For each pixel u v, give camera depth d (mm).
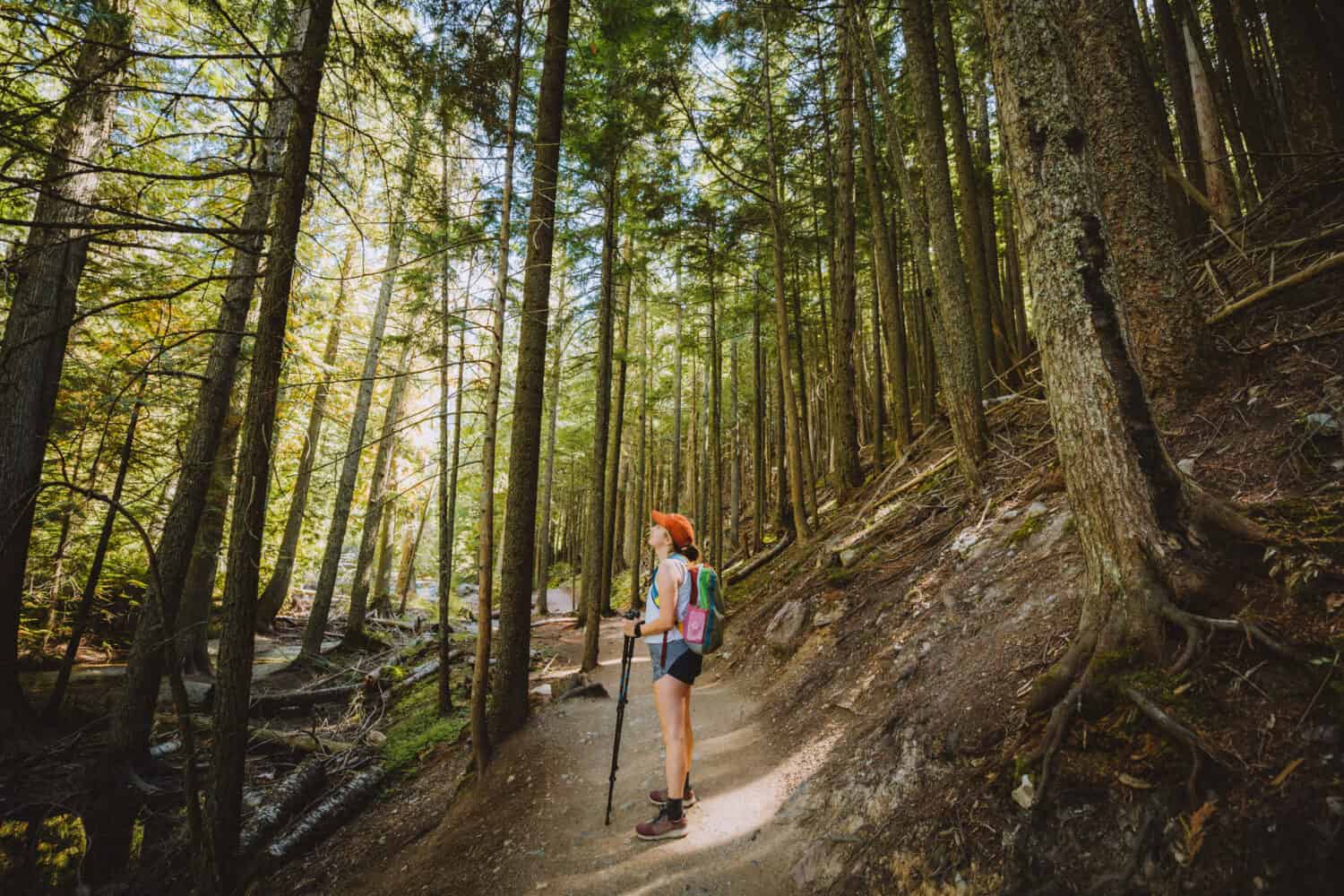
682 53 8195
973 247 8172
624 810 3869
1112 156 4250
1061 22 2664
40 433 6410
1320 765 1666
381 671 10086
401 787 5719
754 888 2818
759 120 10297
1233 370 3729
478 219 6781
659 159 10078
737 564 13508
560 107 6133
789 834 3133
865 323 17781
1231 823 1682
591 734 5227
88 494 3605
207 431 6312
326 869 4496
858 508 8969
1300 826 1573
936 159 6039
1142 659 2266
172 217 7340
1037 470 5133
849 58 8602
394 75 5066
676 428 17141
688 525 3822
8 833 4863
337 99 5016
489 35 5266
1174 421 3795
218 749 3859
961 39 9891
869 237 12188
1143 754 1989
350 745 6789
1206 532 2447
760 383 13172
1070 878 1885
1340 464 2701
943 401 9648
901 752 3041
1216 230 5277
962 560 4727
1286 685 1902
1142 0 9367
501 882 3348
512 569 5637
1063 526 3859
